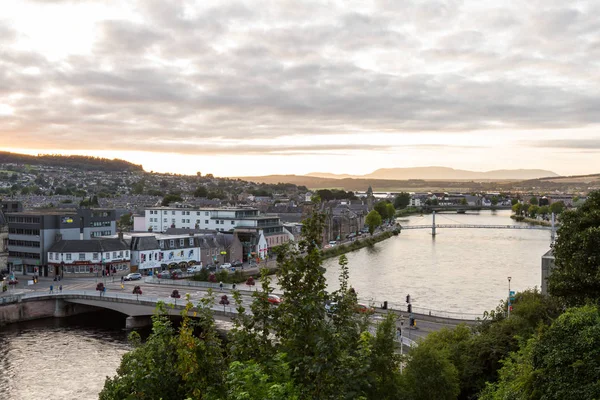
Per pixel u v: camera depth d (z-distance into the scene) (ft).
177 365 107.45
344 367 101.09
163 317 118.01
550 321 214.69
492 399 160.45
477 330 245.04
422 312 340.59
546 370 138.10
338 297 112.88
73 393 246.06
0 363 283.59
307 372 100.07
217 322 347.56
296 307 105.70
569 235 228.22
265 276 112.68
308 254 108.17
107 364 283.18
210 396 98.12
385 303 331.36
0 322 361.30
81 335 338.75
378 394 143.95
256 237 617.62
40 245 498.28
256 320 108.99
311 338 103.04
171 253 538.47
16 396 242.17
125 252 506.48
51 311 388.16
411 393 157.69
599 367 128.57
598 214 219.82
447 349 202.69
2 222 522.06
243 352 107.96
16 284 442.09
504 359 198.70
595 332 134.31
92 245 493.36
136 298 360.28
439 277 500.33
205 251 568.82
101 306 373.20
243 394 86.99
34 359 290.35
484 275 511.40
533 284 459.32
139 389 108.06
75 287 430.61
